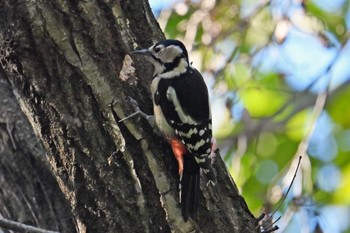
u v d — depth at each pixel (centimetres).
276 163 1745
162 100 1059
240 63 1517
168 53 1097
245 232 1033
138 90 1055
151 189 1005
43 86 998
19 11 987
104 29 1021
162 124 1046
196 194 1013
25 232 955
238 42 1512
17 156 1207
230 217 1030
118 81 1015
